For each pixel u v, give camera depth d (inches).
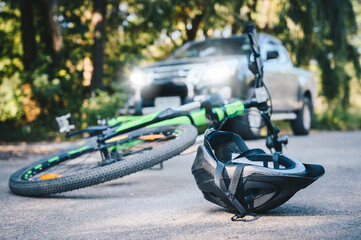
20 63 522.3
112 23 537.0
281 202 104.0
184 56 313.0
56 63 450.3
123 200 136.9
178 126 157.8
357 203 121.6
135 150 180.7
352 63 544.4
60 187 140.2
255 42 165.0
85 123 408.2
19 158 270.5
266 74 306.8
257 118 252.4
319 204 121.3
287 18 446.3
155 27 506.6
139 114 281.1
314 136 393.4
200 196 138.6
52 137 415.2
